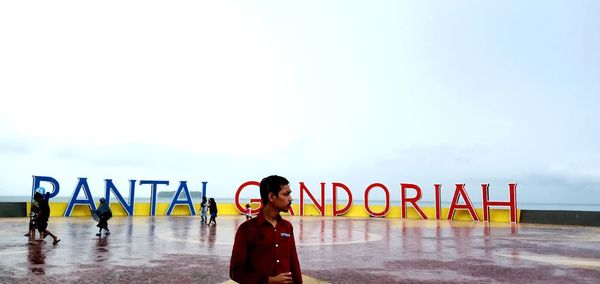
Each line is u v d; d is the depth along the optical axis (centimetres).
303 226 2420
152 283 837
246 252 345
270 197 351
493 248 1434
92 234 1784
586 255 1274
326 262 1120
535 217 2788
